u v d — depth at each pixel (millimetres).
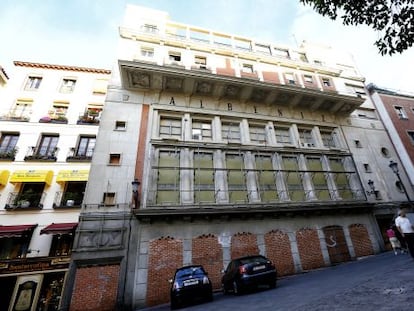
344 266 13109
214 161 15617
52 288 14586
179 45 19594
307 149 18141
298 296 6234
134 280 11234
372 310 3525
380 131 22703
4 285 14219
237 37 22812
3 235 13953
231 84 17547
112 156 14219
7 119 18234
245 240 13641
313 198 16281
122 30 18500
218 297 9766
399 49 5953
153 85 16688
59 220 15977
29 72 20953
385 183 19375
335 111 21141
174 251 12336
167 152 15047
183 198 13719
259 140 17844
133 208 12461
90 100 21203
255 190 15250
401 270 6371
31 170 16812
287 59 22734
